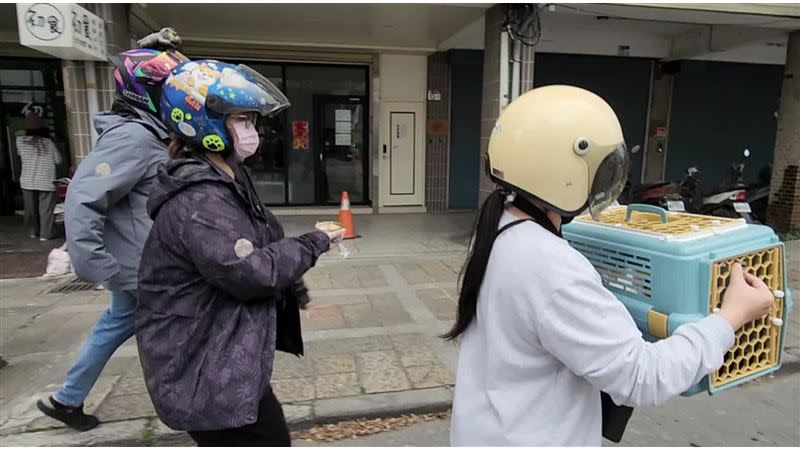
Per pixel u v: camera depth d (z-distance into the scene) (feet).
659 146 38.11
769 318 4.52
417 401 10.73
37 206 25.66
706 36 32.71
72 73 19.12
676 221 5.22
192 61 5.61
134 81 8.33
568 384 4.09
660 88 37.32
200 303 5.22
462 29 28.35
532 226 4.17
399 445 9.62
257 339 5.29
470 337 4.60
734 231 4.68
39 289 18.06
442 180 35.01
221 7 24.31
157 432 9.68
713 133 39.14
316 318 15.25
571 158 3.96
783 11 23.86
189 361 5.19
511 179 4.11
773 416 10.62
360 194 35.42
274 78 33.22
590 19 29.30
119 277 8.50
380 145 34.14
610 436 5.10
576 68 35.94
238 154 5.58
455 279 19.15
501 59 22.35
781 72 39.47
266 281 5.05
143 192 8.51
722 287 4.31
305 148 34.35
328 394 11.01
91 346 9.16
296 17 25.81
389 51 32.91
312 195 34.88
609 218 5.53
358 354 12.87
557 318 3.78
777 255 4.57
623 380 3.69
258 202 5.97
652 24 31.30
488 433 4.20
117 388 11.16
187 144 5.59
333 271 20.16
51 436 9.54
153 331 5.28
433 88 33.88
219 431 5.49
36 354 12.94
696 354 3.82
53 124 30.99
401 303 16.58
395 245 24.70
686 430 10.12
